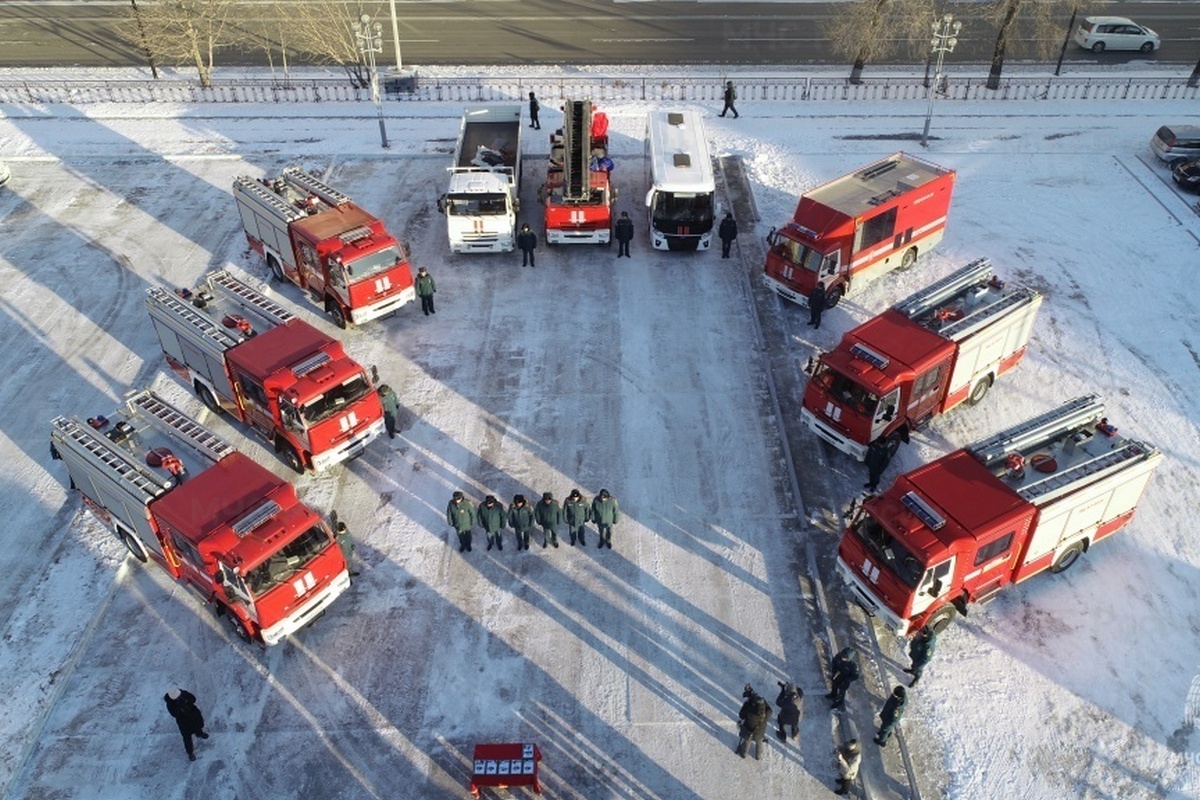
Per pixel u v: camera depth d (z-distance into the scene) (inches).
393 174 1200.8
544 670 615.8
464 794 545.3
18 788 551.5
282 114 1350.9
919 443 790.5
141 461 669.3
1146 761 558.9
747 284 991.0
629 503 738.2
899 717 548.7
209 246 1059.9
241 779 554.6
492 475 763.4
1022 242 1050.7
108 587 674.2
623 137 1289.4
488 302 973.2
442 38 1600.6
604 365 882.8
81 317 946.7
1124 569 680.4
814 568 678.5
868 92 1405.0
